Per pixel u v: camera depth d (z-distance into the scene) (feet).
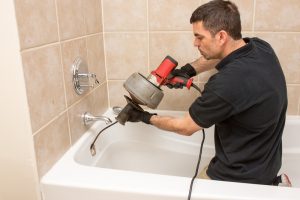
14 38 2.68
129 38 4.87
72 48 3.75
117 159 4.86
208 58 3.55
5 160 3.11
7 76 2.80
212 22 3.25
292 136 4.78
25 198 3.23
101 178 3.18
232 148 3.47
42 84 3.10
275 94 3.17
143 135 4.89
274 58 3.40
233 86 3.04
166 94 5.07
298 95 4.81
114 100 5.20
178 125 3.44
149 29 4.78
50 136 3.31
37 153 3.07
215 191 2.95
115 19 4.81
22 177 3.14
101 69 4.85
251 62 3.17
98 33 4.67
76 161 3.68
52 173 3.26
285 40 4.57
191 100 5.03
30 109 2.92
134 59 4.97
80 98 4.06
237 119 3.30
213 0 3.72
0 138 3.03
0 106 2.92
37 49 2.98
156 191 2.98
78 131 4.03
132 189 3.01
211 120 3.23
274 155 3.56
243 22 4.56
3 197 3.28
